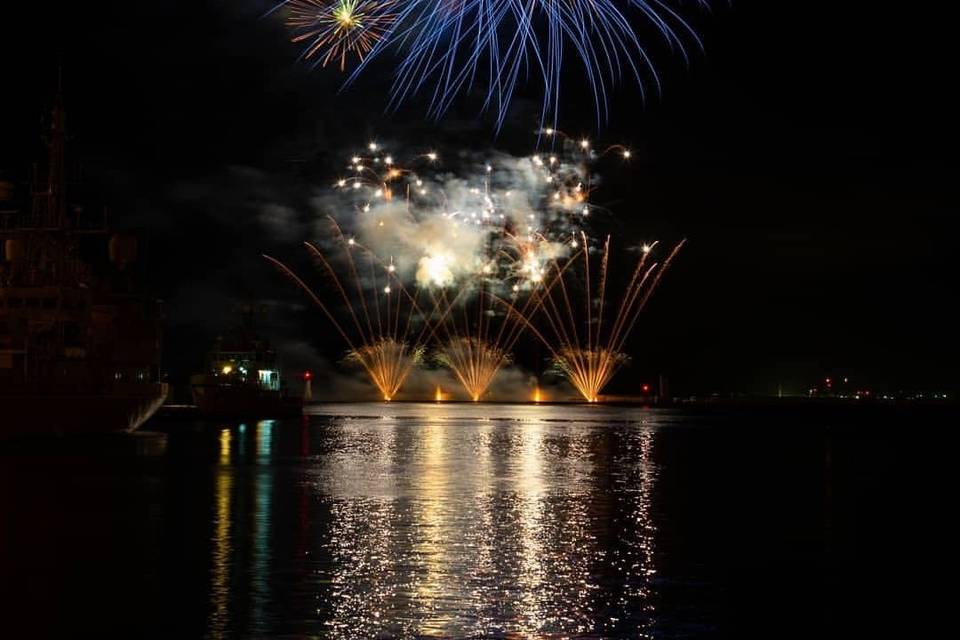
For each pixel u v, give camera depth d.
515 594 24.38
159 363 81.31
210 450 66.44
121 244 75.06
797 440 90.44
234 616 22.23
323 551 29.19
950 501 43.59
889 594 25.44
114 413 73.25
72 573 26.22
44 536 31.50
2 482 45.59
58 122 73.19
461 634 21.11
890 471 58.47
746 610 23.62
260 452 65.94
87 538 31.08
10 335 66.50
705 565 28.34
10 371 63.56
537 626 21.78
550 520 35.69
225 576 25.94
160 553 28.78
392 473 52.25
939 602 24.69
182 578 25.66
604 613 22.92
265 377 118.31
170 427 98.12
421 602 23.50
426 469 54.91
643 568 27.72
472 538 31.67
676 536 32.97
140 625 21.61
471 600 23.75
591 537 32.28
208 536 31.59
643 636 21.38
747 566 28.44
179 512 36.59
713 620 22.72
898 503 42.75
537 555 29.08
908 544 32.31
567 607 23.34
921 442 89.06
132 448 65.75
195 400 112.19
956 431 112.19
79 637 20.83
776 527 35.41
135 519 34.88
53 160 72.75
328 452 66.69
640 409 190.88
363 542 30.70
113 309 71.88
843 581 26.81
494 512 37.50
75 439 70.12
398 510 37.69
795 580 26.80
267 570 26.64
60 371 68.19
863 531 34.81
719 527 35.06
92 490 43.06
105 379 72.25
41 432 66.38
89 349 70.94
